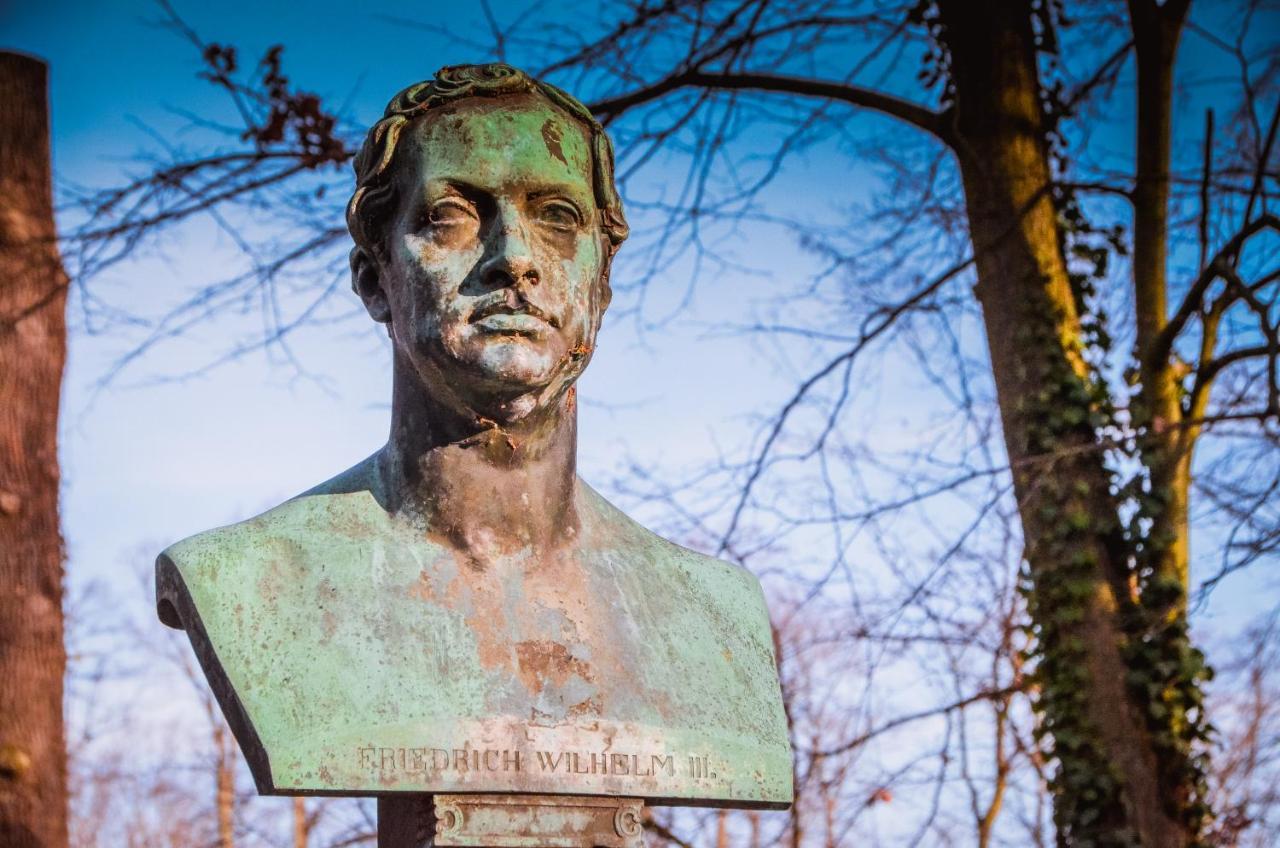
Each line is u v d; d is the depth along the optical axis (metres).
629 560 3.65
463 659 3.31
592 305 3.49
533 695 3.30
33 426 6.61
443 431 3.48
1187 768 7.27
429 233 3.43
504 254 3.36
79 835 17.20
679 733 3.38
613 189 3.67
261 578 3.33
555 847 3.21
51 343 6.77
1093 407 7.68
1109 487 7.59
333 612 3.31
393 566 3.41
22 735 6.22
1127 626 7.35
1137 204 8.12
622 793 3.28
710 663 3.54
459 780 3.18
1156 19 8.15
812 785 8.86
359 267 3.64
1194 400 7.81
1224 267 7.40
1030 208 7.83
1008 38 8.14
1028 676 7.66
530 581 3.48
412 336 3.40
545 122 3.53
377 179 3.54
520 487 3.50
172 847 16.47
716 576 3.76
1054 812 7.38
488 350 3.34
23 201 6.89
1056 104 8.28
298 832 13.03
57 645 6.43
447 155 3.46
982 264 7.99
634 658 3.45
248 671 3.20
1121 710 7.29
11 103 6.93
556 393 3.46
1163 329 7.83
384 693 3.22
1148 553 7.46
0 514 6.43
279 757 3.11
